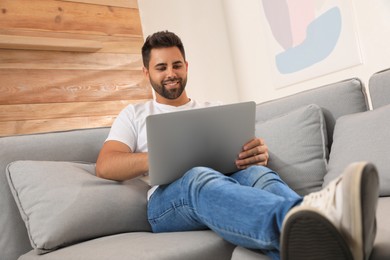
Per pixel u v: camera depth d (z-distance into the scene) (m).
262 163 1.61
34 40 2.76
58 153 1.78
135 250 1.20
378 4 2.86
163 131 1.37
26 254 1.58
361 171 0.84
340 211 0.88
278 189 1.30
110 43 3.17
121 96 3.16
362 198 0.83
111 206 1.60
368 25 2.93
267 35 3.58
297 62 3.38
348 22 3.03
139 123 1.87
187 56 3.60
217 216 1.15
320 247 0.86
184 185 1.35
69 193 1.57
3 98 2.69
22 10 2.84
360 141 1.61
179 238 1.29
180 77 1.95
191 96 3.59
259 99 3.72
